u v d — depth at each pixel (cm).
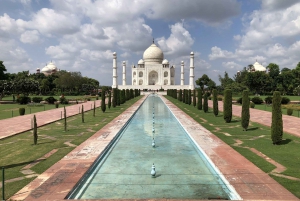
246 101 1922
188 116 2703
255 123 2259
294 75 8450
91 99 6394
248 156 1227
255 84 7994
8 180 943
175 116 2709
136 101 5206
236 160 1134
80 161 1125
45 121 2394
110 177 991
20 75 9606
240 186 852
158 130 2008
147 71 10688
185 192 853
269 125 2112
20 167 1090
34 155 1276
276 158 1192
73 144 1495
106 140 1542
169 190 868
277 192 807
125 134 1845
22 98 4844
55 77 10225
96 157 1185
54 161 1166
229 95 2309
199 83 9725
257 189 829
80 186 905
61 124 2270
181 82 10762
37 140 1630
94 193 852
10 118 2675
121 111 3338
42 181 910
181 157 1259
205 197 818
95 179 973
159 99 6122
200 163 1162
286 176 961
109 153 1334
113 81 9819
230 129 1983
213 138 1602
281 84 8350
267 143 1507
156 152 1352
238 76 9762
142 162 1180
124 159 1227
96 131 1906
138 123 2366
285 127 2000
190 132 1803
